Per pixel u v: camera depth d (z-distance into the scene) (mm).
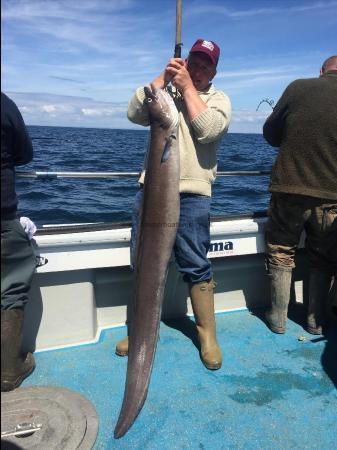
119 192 7816
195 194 1725
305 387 1654
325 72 1926
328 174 1830
